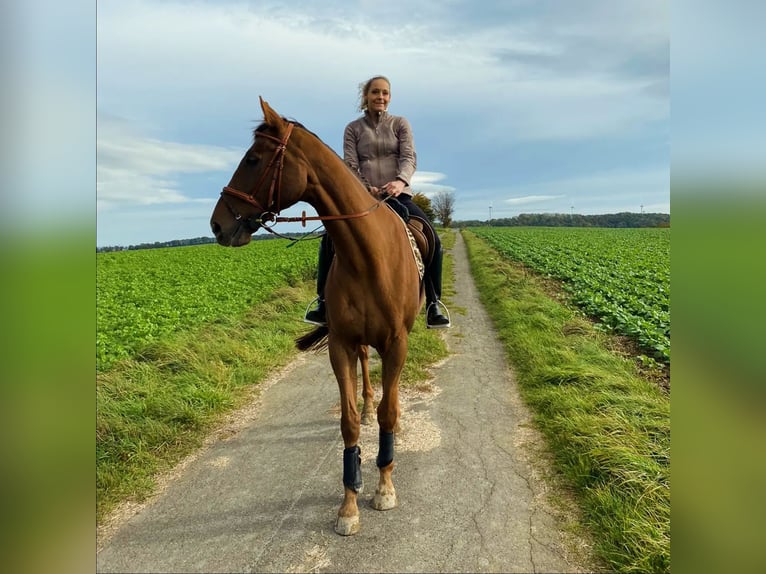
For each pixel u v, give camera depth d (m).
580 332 7.60
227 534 3.16
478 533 3.07
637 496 3.13
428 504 3.40
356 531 3.13
